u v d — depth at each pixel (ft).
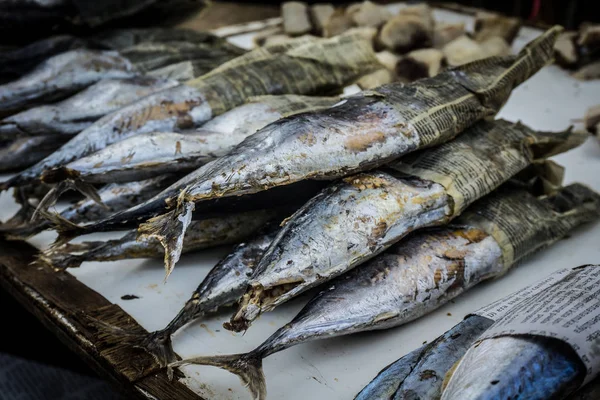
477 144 2.99
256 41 6.00
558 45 5.36
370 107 2.76
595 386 2.09
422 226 2.68
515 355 2.02
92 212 3.29
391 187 2.61
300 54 3.78
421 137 2.76
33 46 4.34
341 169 2.57
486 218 2.87
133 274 3.10
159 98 3.37
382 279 2.53
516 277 2.94
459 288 2.69
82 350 2.65
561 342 2.03
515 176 3.36
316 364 2.52
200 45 4.50
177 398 2.35
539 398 1.98
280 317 2.75
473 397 1.95
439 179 2.72
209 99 3.41
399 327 2.67
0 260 3.20
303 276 2.38
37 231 3.19
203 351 2.60
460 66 3.20
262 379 2.22
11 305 4.07
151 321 2.79
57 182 2.83
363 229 2.49
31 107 4.01
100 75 4.08
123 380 2.46
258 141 2.51
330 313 2.41
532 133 3.16
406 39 5.13
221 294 2.62
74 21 4.45
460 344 2.26
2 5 4.30
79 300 2.89
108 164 2.97
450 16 6.93
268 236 2.75
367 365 2.50
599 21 7.39
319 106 3.29
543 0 7.47
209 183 2.39
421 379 2.15
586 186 3.41
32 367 3.73
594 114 4.19
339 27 5.68
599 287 2.27
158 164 3.00
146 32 4.58
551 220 3.03
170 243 2.29
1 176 3.96
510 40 5.79
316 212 2.50
